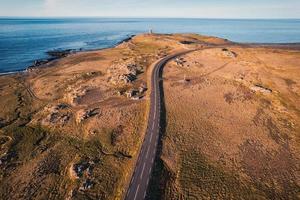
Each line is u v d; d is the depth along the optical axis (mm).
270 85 93438
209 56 134375
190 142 68000
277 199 50938
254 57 119188
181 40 183750
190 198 51562
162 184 54625
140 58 140875
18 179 60688
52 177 60719
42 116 88562
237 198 51250
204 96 93750
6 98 106375
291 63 104562
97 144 70688
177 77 111688
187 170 58500
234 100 89875
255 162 61219
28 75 137750
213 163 60781
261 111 81938
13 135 79000
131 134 72750
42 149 71438
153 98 90938
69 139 74500
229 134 71688
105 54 176875
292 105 81000
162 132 71438
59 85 116938
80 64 151000
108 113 84188
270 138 69688
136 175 55906
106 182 57219
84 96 98250
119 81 108375
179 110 83625
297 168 59125
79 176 59312
